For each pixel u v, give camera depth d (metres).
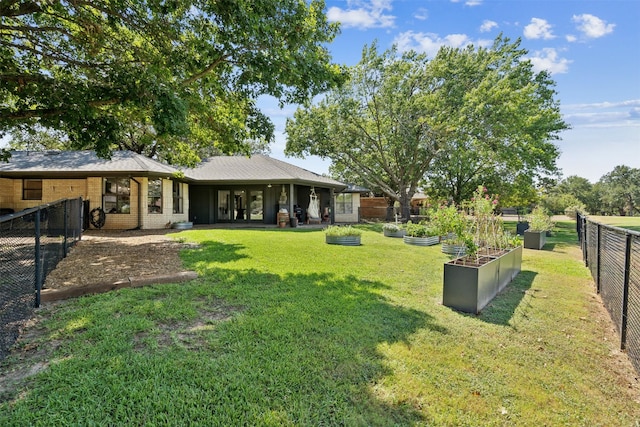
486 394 2.39
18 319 3.25
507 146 16.67
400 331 3.38
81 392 2.15
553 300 4.71
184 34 6.25
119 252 7.49
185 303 3.87
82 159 13.41
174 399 2.12
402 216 20.61
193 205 17.28
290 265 6.33
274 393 2.25
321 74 6.35
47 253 5.02
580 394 2.44
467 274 4.08
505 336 3.40
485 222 6.10
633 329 2.96
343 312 3.80
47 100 5.53
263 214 17.19
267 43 5.48
